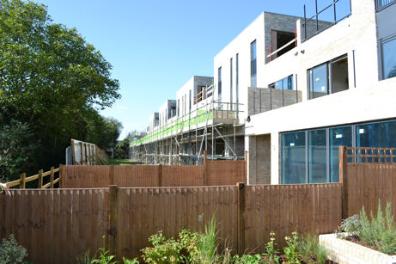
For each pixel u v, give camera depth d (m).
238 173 12.34
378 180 6.55
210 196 5.48
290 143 13.22
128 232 5.09
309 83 15.36
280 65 17.66
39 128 15.49
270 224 5.76
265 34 19.20
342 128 10.35
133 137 72.88
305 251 5.32
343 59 13.35
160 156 35.34
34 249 4.73
